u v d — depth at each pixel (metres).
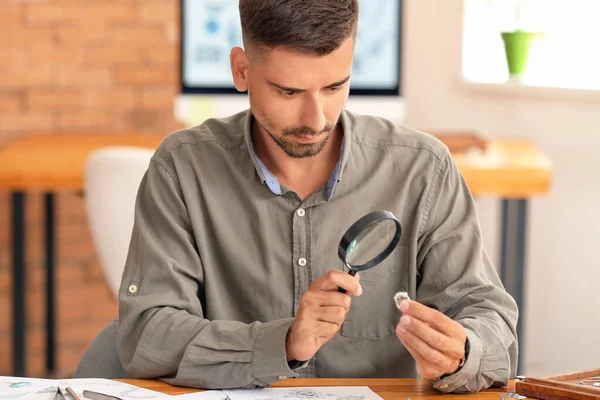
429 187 1.74
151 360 1.58
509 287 3.62
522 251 3.38
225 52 3.99
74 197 4.06
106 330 1.81
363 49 3.98
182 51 3.98
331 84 1.48
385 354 1.75
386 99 4.01
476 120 3.98
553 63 3.83
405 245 1.74
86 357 1.79
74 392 1.47
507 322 1.63
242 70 1.62
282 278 1.72
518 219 3.36
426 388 1.55
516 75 3.80
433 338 1.46
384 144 1.76
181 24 3.97
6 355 4.07
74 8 4.04
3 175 3.36
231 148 1.75
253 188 1.73
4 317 4.05
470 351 1.49
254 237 1.73
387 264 1.74
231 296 1.75
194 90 4.00
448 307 1.69
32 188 3.38
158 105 4.14
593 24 3.66
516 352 1.65
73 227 4.08
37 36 4.03
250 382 1.51
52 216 3.86
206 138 1.77
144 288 1.68
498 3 3.99
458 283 1.69
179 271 1.70
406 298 1.51
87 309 4.13
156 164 1.77
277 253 1.72
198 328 1.57
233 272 1.73
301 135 1.52
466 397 1.52
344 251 1.41
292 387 1.54
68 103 4.09
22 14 4.00
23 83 4.04
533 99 3.76
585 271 3.64
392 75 4.00
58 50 4.05
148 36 4.09
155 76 4.12
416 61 4.09
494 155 3.47
